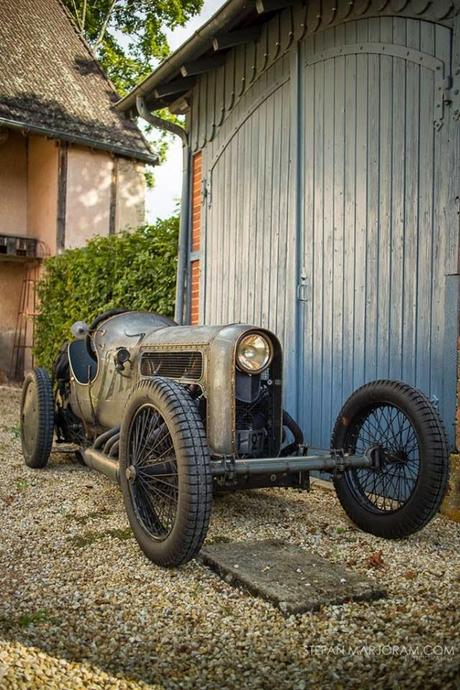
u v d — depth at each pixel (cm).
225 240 670
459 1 420
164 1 2269
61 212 1483
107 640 252
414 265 451
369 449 384
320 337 535
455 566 327
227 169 670
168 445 341
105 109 1600
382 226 478
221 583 309
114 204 1552
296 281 559
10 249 1500
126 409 363
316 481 519
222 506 438
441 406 427
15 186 1608
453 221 421
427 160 443
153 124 731
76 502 449
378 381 389
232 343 369
